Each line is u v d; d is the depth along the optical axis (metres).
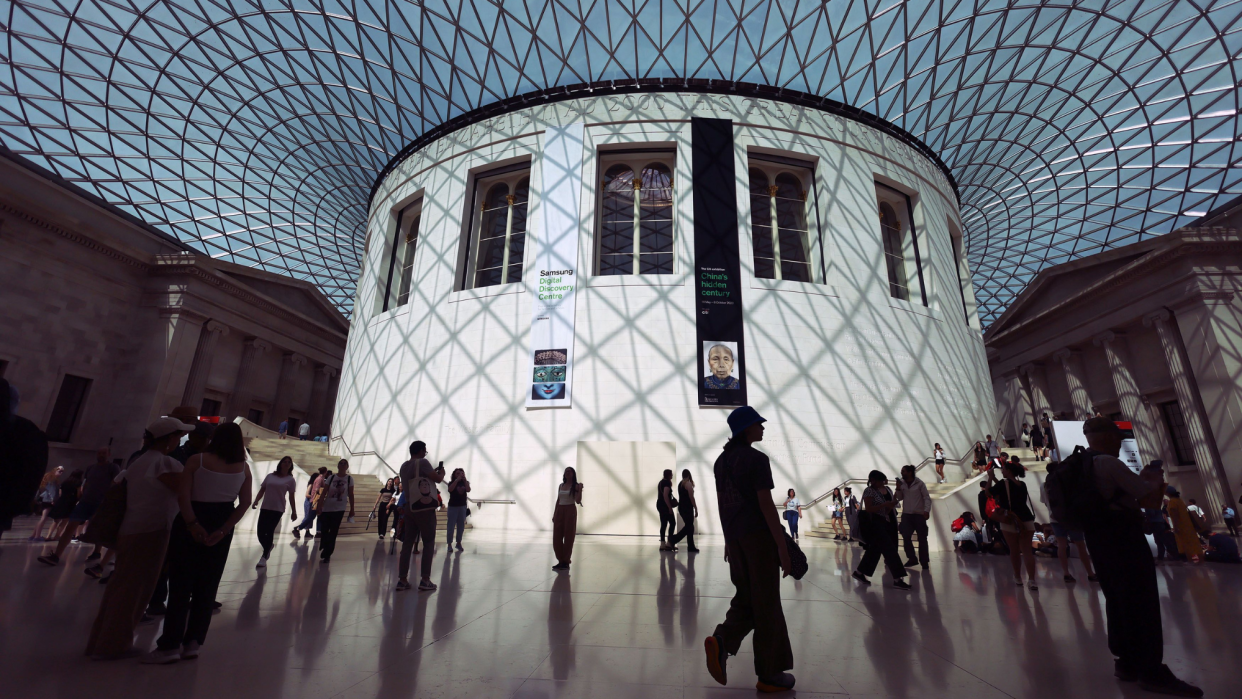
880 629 4.50
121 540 3.62
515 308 19.16
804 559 3.08
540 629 4.33
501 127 21.80
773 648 2.93
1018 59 21.41
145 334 25.53
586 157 20.25
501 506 17.27
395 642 3.88
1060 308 29.28
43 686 2.89
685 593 6.16
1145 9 19.75
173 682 2.98
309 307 34.25
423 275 21.55
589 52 20.94
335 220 33.75
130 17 20.84
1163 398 24.34
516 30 20.53
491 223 22.12
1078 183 28.33
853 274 19.81
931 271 21.72
